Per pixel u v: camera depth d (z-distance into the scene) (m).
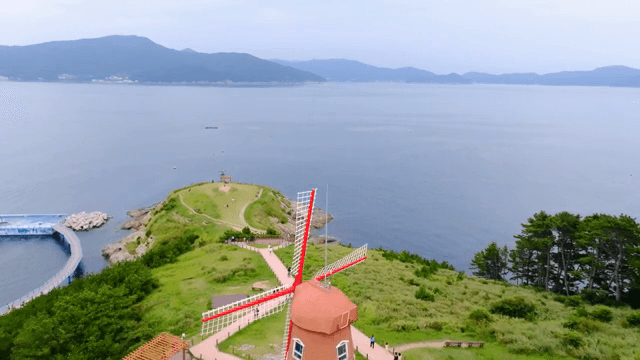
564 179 193.38
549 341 44.53
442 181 191.38
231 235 88.12
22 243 116.94
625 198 163.38
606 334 47.59
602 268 70.94
